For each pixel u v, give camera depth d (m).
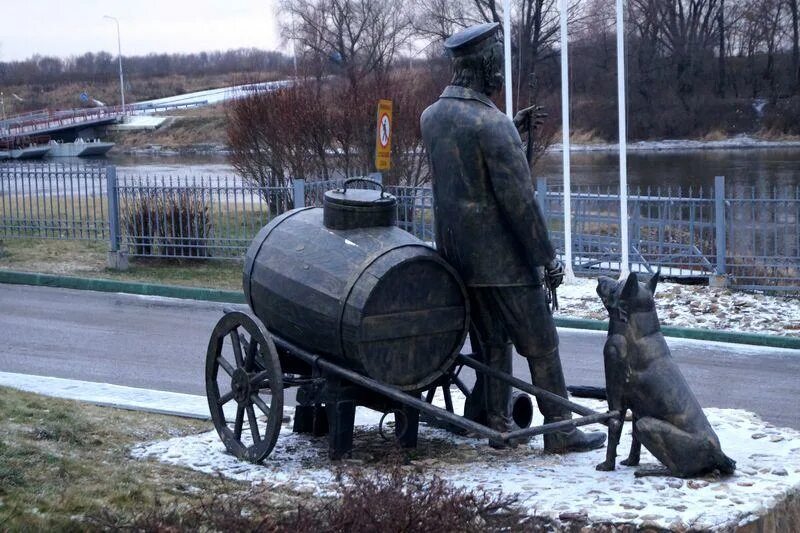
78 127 72.75
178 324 13.79
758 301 15.00
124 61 128.88
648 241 17.08
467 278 6.91
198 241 19.14
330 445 6.93
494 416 7.35
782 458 6.67
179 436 7.80
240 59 124.38
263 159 23.88
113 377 10.55
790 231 17.77
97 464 6.45
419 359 6.81
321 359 6.83
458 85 6.88
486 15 42.03
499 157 6.64
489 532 5.04
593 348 12.61
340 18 45.09
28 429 7.09
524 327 6.96
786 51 59.16
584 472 6.43
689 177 37.12
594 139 57.97
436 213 7.01
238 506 5.45
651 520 5.29
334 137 23.38
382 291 6.53
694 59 59.66
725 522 5.30
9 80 118.06
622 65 15.57
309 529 4.98
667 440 6.14
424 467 6.65
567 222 16.41
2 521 5.08
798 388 10.56
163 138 72.00
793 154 48.00
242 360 7.20
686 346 12.84
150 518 5.25
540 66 45.69
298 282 6.80
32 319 14.02
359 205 6.86
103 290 16.83
